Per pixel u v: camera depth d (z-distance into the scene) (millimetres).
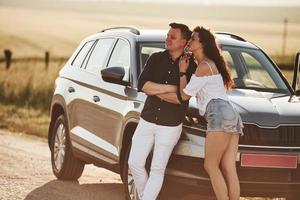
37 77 27812
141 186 8594
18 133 18500
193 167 8328
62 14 166625
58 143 11867
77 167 11539
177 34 8367
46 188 10922
